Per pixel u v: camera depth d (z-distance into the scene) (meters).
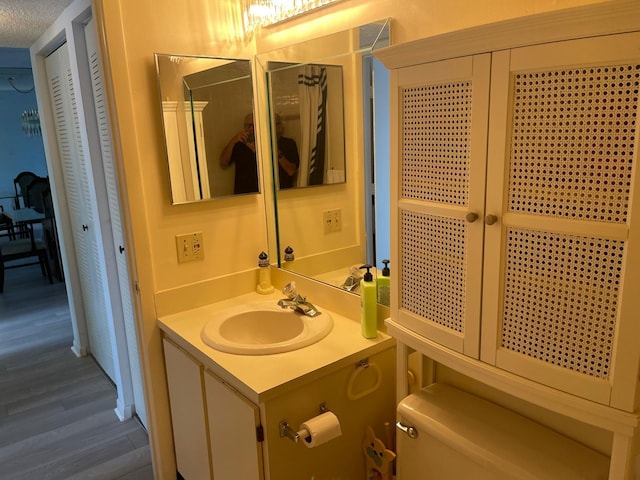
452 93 1.10
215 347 1.59
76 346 3.43
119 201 1.84
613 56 0.82
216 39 1.92
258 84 2.03
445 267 1.19
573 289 0.94
